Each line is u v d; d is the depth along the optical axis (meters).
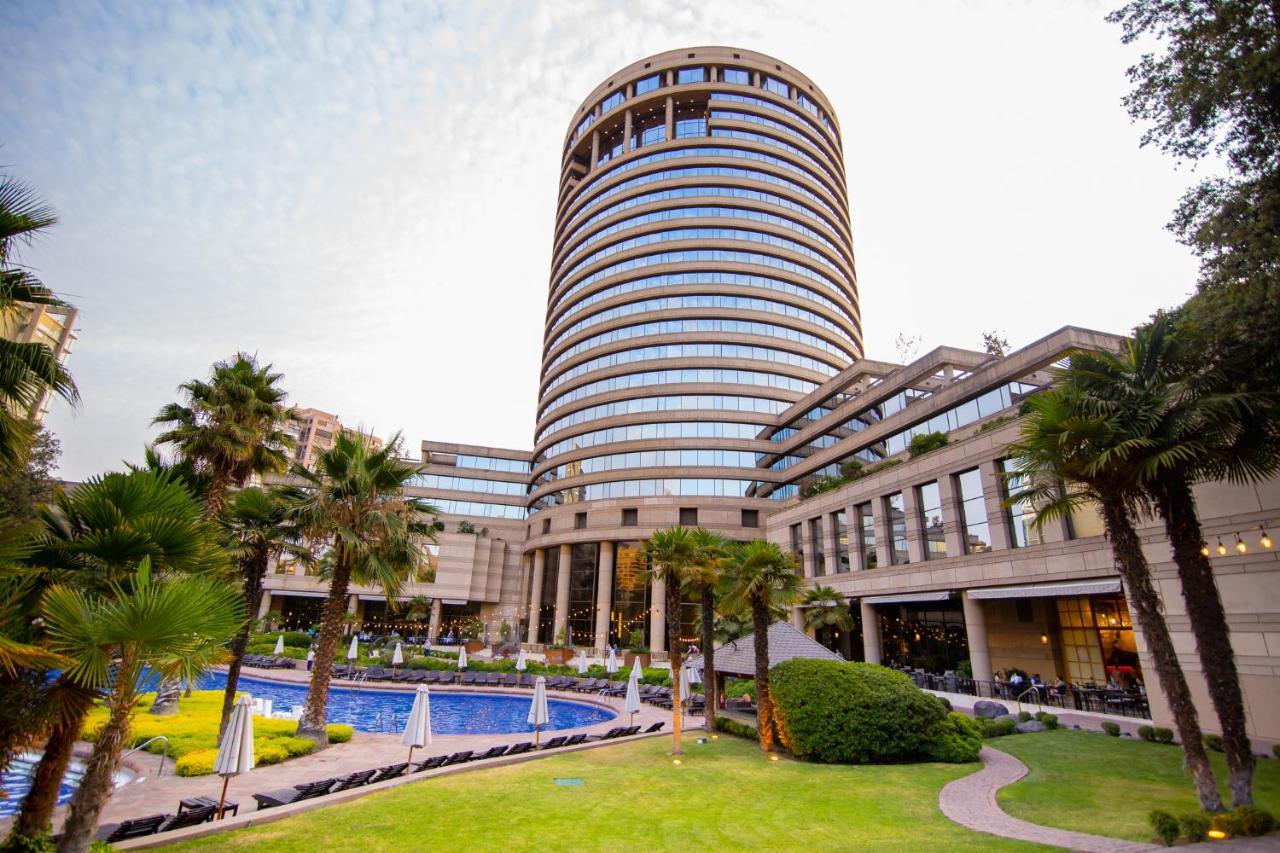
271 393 22.41
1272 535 17.34
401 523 20.48
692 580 20.73
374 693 34.97
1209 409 11.78
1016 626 33.16
